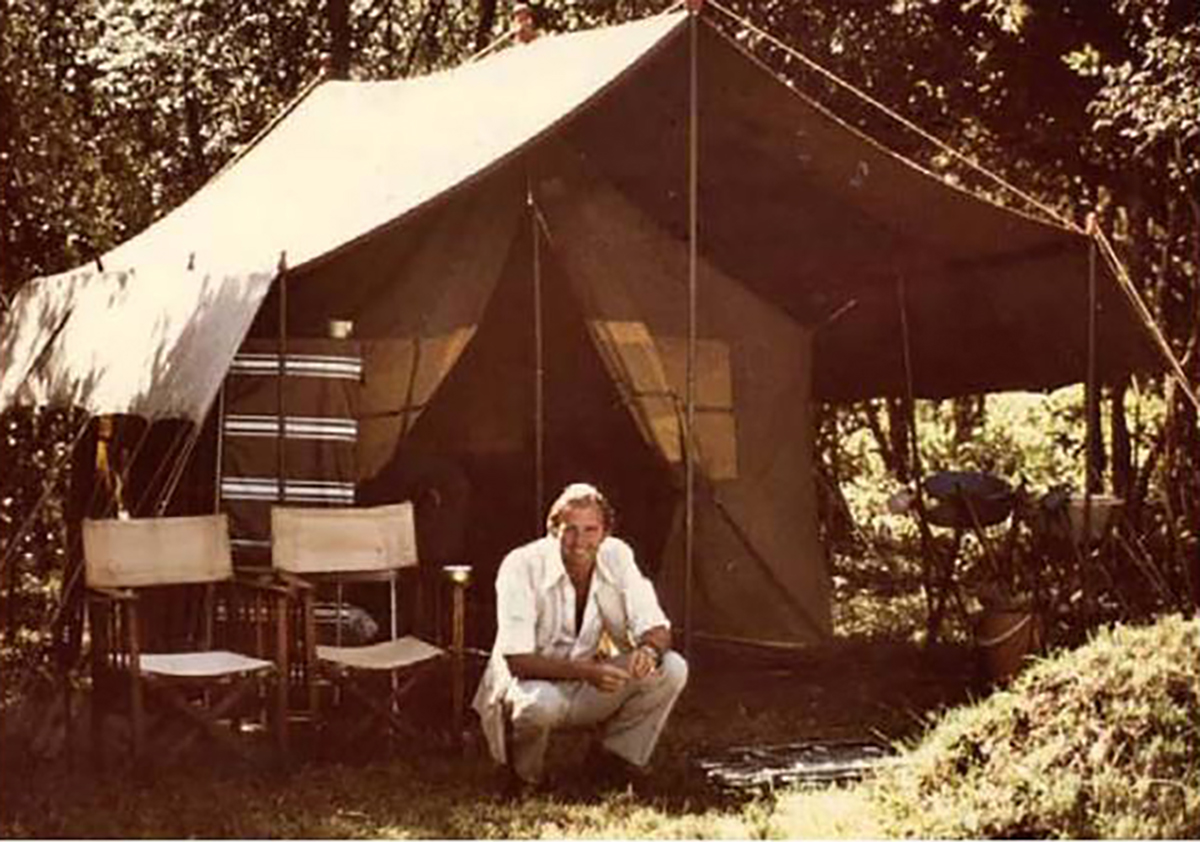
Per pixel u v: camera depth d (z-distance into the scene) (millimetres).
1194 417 13320
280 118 12195
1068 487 11102
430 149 10172
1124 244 14195
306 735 8367
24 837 6738
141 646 9305
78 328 10055
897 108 14992
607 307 10250
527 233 10664
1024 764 6914
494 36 21172
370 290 9734
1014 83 14156
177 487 9648
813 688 10109
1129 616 11070
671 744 8484
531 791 7453
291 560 8414
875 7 14758
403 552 8617
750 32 15102
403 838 6820
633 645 7574
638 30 9930
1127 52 13266
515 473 11078
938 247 11328
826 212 11125
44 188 14125
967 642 11555
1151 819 6520
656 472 11062
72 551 10547
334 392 9172
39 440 13203
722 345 10602
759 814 7078
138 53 17219
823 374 12805
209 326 8789
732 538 10594
